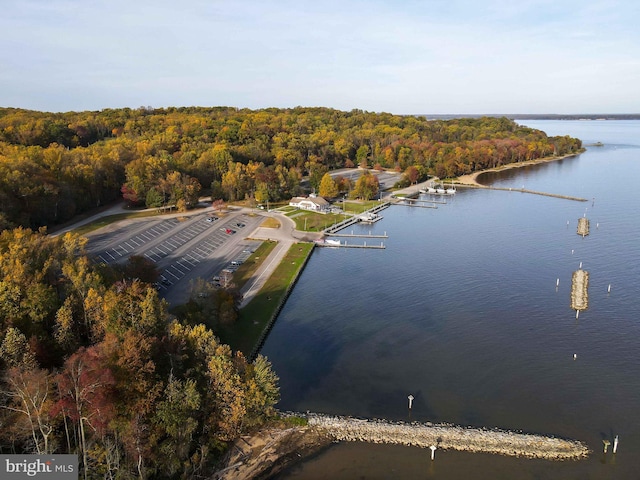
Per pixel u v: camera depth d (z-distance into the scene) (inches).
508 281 4640.8
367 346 3442.4
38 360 2287.2
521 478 2214.6
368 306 4126.5
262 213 7327.8
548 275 4776.1
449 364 3196.4
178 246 5492.1
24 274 2640.3
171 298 3981.3
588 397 2827.3
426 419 2637.8
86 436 2079.2
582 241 5905.5
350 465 2298.2
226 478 2192.4
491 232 6501.0
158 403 2146.9
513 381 2994.6
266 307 3969.0
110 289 2674.7
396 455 2363.4
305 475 2235.5
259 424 2546.8
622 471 2257.6
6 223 4682.6
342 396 2851.9
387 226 6998.0
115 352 2197.3
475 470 2263.8
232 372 2411.4
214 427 2356.1
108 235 5757.9
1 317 2406.5
